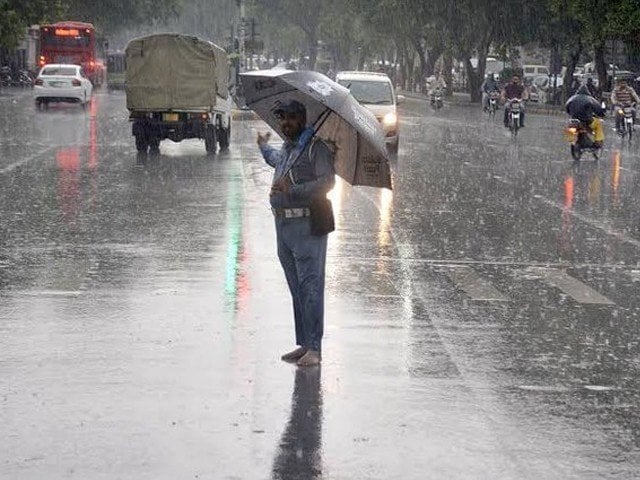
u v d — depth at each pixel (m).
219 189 30.98
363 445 10.46
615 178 36.88
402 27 133.12
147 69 43.41
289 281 13.45
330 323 15.31
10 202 27.58
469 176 36.53
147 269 18.94
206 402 11.66
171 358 13.34
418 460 10.09
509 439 10.71
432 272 19.38
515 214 27.28
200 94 43.59
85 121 64.38
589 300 17.36
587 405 11.85
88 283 17.69
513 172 38.28
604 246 22.73
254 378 12.59
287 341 14.28
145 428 10.79
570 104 43.75
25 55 148.62
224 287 17.52
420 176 36.28
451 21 112.56
